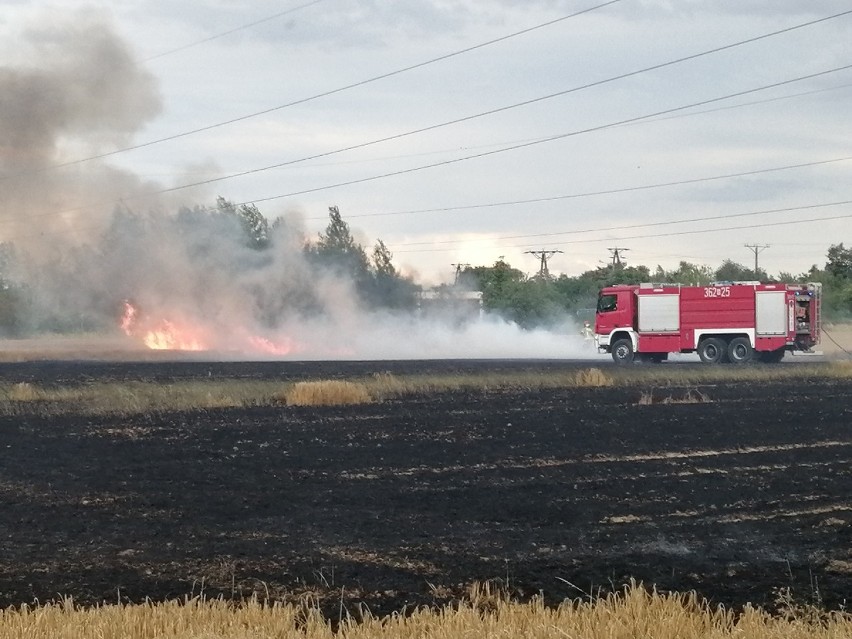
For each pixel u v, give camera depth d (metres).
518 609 9.42
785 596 10.83
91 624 8.86
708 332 50.34
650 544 13.25
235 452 20.72
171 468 18.92
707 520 14.70
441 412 27.30
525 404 29.28
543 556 12.60
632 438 22.48
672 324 50.78
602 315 51.88
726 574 11.84
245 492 16.69
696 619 9.13
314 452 20.70
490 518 14.78
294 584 11.20
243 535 13.66
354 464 19.34
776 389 34.16
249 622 9.09
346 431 23.64
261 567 11.95
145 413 27.20
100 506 15.55
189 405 28.69
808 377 39.41
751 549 13.03
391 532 13.86
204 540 13.34
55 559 12.29
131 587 11.01
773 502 15.92
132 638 8.62
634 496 16.39
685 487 17.12
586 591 11.09
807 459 19.86
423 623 8.91
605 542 13.35
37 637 8.49
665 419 25.66
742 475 18.22
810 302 50.34
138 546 12.98
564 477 18.02
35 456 20.22
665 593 10.94
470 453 20.56
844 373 39.62
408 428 24.12
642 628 8.80
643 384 36.19
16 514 14.95
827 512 15.22
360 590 10.98
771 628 8.88
